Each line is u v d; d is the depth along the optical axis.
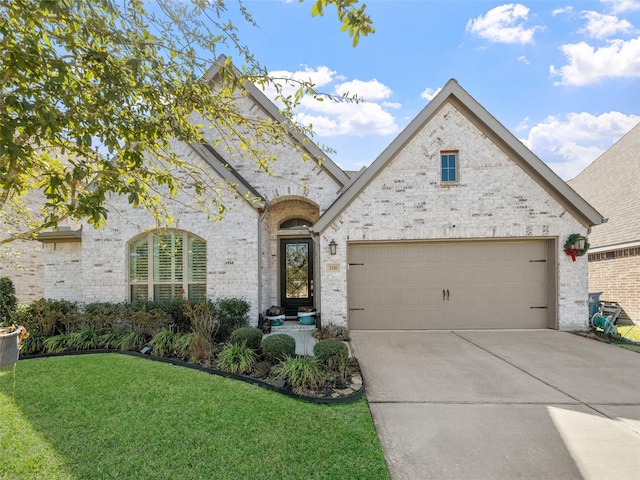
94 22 3.04
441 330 9.80
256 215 9.75
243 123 4.43
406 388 5.39
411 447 3.73
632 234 11.70
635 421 4.33
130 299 9.98
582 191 16.97
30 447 3.59
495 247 9.88
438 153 9.83
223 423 4.09
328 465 3.33
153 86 3.48
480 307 9.87
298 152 10.81
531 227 9.60
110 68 3.08
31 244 13.05
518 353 7.35
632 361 6.77
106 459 3.39
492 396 5.09
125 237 9.91
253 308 9.66
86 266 9.95
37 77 2.91
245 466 3.29
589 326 9.47
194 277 9.99
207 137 10.84
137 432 3.88
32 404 4.60
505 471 3.33
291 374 5.42
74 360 6.61
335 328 9.12
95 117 3.25
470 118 9.82
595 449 3.70
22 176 3.54
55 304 8.91
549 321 9.74
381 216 9.85
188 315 8.32
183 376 5.67
